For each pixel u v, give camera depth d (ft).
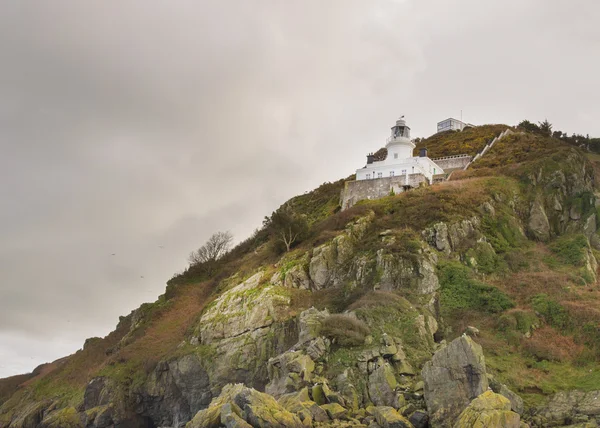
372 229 211.82
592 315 151.84
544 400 123.44
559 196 228.02
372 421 113.70
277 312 184.44
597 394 118.42
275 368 144.87
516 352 146.30
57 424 226.17
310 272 200.34
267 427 105.29
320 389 125.80
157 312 269.03
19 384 342.64
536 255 195.93
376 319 152.56
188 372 190.60
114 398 209.15
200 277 310.04
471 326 156.76
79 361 300.81
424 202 215.72
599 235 207.21
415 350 142.00
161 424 204.03
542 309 161.27
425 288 174.09
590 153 347.15
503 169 251.60
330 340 143.64
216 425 116.78
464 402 111.75
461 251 190.90
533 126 400.47
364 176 294.46
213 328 197.36
